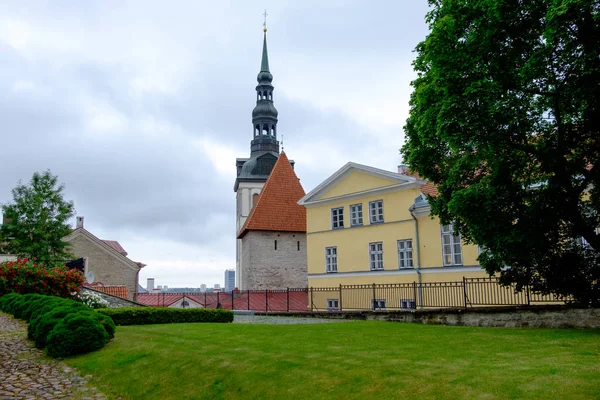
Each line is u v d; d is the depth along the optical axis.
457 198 15.12
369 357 10.55
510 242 14.59
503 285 17.22
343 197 34.59
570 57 12.98
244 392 9.82
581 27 12.74
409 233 30.06
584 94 12.95
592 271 15.40
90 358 14.33
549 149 14.62
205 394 10.27
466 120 14.50
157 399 10.70
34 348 15.98
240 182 74.50
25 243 37.00
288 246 49.75
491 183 15.05
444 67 14.97
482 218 14.93
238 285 73.44
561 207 14.78
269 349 12.41
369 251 32.50
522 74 13.56
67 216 39.28
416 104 17.55
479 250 26.17
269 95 77.94
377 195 32.41
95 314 16.31
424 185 30.66
